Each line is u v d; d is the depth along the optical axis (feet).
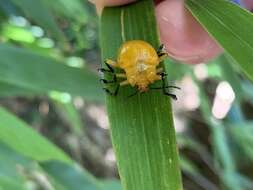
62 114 0.90
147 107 0.31
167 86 0.32
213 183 1.19
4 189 0.45
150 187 0.30
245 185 0.89
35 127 0.97
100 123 1.17
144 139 0.31
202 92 0.80
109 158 1.13
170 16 0.39
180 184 0.30
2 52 0.43
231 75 0.63
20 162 0.48
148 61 0.33
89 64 0.88
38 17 0.51
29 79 0.43
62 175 0.45
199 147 1.17
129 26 0.34
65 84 0.44
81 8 0.72
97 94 0.45
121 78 0.33
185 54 0.41
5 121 0.44
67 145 1.01
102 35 0.34
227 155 0.84
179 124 1.26
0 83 0.48
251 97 0.75
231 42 0.32
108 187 0.48
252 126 0.78
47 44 0.71
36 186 0.60
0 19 0.64
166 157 0.30
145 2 0.34
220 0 0.32
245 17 0.31
